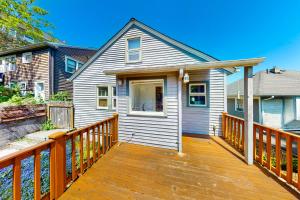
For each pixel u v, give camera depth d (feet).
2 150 19.48
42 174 10.15
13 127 22.07
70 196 7.40
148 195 7.46
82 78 26.96
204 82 19.31
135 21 23.45
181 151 13.02
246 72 11.35
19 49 37.29
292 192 7.68
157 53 22.22
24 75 38.65
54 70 36.35
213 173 9.60
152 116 14.28
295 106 30.07
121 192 7.70
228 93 41.88
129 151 13.12
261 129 10.94
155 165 10.66
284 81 34.58
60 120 27.45
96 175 9.30
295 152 18.15
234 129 14.71
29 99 27.66
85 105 26.76
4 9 30.25
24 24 33.73
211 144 15.31
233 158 11.89
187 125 20.17
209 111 19.13
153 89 17.46
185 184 8.40
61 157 7.63
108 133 13.91
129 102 15.12
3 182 9.65
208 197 7.31
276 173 9.36
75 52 42.34
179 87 13.05
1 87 31.24
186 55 20.72
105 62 25.49
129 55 24.23
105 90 25.86
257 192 7.69
